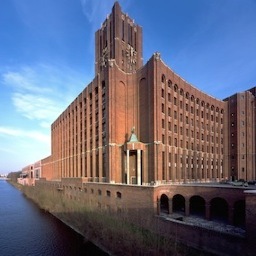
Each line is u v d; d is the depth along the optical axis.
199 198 49.16
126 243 33.38
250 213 26.80
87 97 71.75
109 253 35.62
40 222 55.69
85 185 60.53
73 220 51.72
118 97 59.78
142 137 57.38
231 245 28.02
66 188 73.31
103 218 40.50
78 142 77.00
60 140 99.44
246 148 82.31
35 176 153.75
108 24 86.50
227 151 83.69
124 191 45.16
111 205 48.72
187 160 64.25
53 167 110.06
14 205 79.25
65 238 44.19
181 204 49.78
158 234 34.06
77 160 77.44
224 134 83.88
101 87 63.03
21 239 43.91
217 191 36.16
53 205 66.19
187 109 66.50
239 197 33.41
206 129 74.19
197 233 31.31
